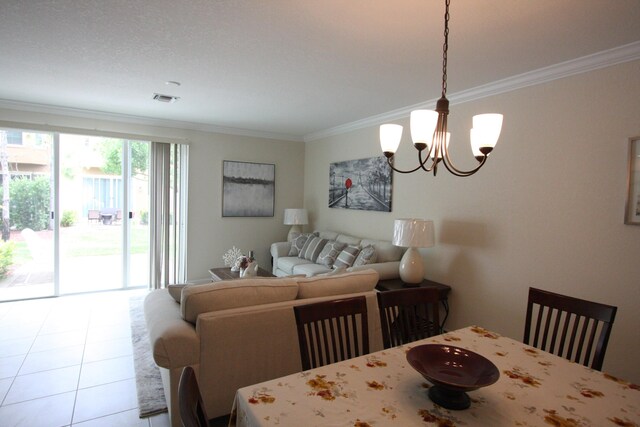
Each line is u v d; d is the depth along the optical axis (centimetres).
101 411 219
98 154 470
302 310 149
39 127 417
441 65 267
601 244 242
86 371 266
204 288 203
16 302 423
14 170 423
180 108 421
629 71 228
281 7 190
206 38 230
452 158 350
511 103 297
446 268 355
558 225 266
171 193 512
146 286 510
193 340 192
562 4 179
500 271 306
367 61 263
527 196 286
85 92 360
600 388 125
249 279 224
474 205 328
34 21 210
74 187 457
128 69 290
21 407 220
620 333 234
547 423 104
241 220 569
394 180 422
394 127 165
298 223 561
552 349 176
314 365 150
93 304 422
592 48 231
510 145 298
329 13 195
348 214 507
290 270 470
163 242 504
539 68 268
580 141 253
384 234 439
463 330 182
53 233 445
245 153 565
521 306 290
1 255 423
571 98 258
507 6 182
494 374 112
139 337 327
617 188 234
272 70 286
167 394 202
